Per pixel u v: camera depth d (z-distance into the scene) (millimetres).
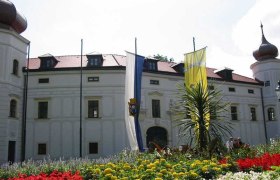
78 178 8000
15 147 30562
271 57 44000
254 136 40312
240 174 7363
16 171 12609
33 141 31328
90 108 32312
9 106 30219
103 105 32094
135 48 20406
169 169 8406
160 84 34844
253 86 42000
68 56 36719
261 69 43594
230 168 8633
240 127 39375
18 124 31359
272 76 42719
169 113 34312
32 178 8211
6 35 30844
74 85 32250
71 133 31422
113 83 32531
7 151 29203
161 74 34938
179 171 8297
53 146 31188
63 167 13047
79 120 31641
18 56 32344
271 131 41500
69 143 31250
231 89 40062
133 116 17875
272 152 13531
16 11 31547
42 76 32531
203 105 11008
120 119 31938
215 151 10727
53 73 32438
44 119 31672
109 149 31328
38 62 35188
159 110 34219
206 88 11383
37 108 32031
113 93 32344
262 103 42312
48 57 33500
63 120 31625
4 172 12414
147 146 32875
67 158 30812
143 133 32656
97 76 32625
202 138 10883
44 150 31250
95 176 8203
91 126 31672
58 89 32156
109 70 32625
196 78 16672
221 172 8008
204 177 7781
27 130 31516
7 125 29547
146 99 33656
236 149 11828
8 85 30234
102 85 32406
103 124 31781
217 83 38562
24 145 29422
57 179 8016
